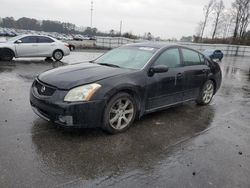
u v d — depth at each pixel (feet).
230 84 33.42
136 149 12.46
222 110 20.01
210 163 11.52
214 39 171.94
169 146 12.99
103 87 13.03
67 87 12.61
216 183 10.04
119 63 16.42
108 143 12.87
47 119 13.16
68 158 11.23
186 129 15.43
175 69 17.11
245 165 11.52
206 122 16.92
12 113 16.17
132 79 14.35
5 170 10.03
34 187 9.18
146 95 15.24
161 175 10.39
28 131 13.64
